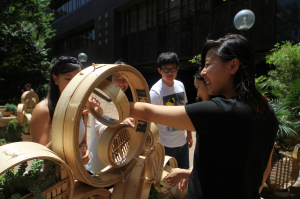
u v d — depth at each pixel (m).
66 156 0.80
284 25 6.56
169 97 2.46
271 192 2.96
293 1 6.34
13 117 5.69
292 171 2.82
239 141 0.78
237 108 0.78
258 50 7.23
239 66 0.86
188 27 9.49
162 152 1.63
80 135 1.42
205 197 0.89
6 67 14.39
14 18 13.02
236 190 0.85
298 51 3.31
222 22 8.15
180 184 1.64
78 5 19.02
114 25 13.22
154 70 14.13
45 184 0.77
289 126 2.65
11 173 0.83
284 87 3.42
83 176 0.84
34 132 1.25
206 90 1.66
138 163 1.22
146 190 1.36
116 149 1.09
